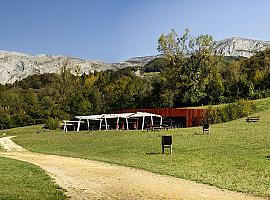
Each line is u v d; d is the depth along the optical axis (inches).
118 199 569.3
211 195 603.5
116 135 1939.0
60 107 3860.7
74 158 1214.9
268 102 2859.3
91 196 589.3
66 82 4458.7
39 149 1627.7
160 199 569.9
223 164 975.6
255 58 4308.6
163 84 3656.5
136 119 2775.6
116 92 3991.1
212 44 3659.0
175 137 1605.6
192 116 2628.0
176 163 1015.6
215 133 1646.2
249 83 3476.9
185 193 617.3
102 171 879.7
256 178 781.9
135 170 893.2
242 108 2453.2
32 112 3752.5
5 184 661.3
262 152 1131.9
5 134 2807.6
